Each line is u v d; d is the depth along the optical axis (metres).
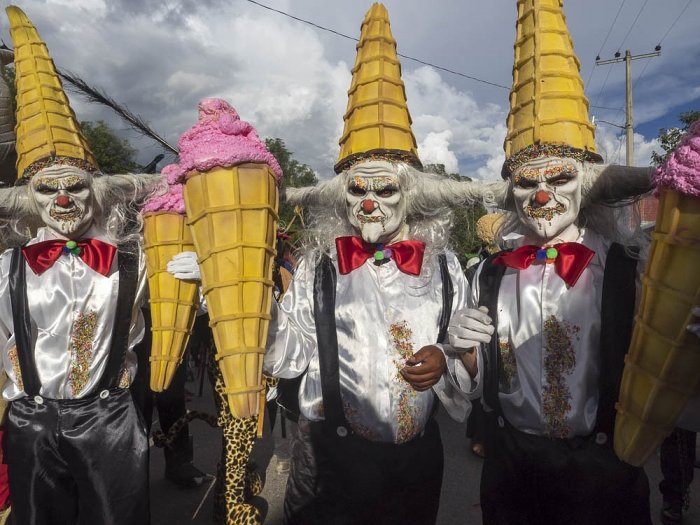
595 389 1.73
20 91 2.15
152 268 1.97
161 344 1.92
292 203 2.25
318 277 2.05
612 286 1.73
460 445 4.24
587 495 1.69
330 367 1.93
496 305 1.87
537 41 1.80
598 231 1.93
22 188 2.19
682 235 1.32
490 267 1.95
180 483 3.43
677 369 1.36
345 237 2.07
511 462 1.81
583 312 1.76
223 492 2.90
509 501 1.83
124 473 2.07
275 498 3.31
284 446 3.64
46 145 2.06
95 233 2.20
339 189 2.08
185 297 1.94
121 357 2.13
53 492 2.09
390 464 1.93
